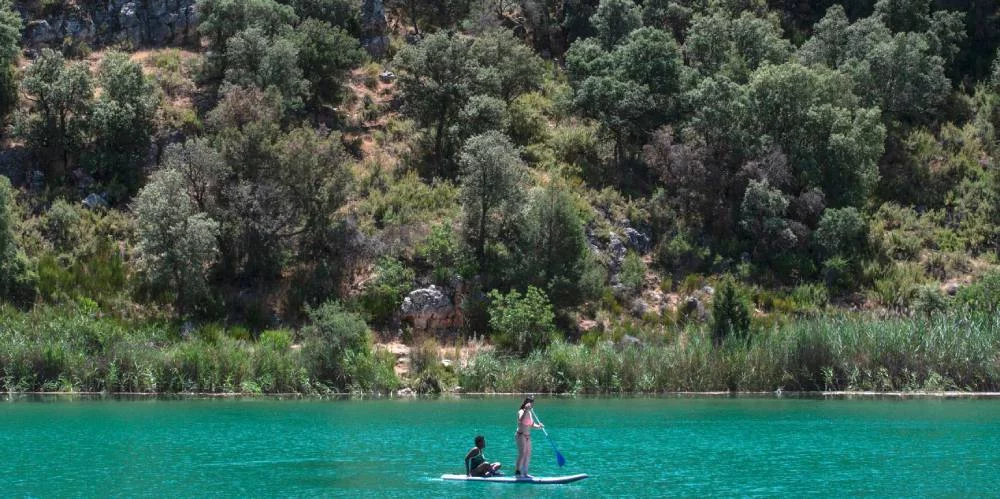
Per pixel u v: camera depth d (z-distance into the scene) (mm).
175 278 55938
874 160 71188
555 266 58625
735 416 40188
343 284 59000
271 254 59094
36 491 23859
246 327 55719
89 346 50375
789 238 63969
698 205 67938
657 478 25703
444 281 58531
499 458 29953
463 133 70125
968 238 69750
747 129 69812
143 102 66312
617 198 68125
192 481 25250
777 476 25938
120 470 26922
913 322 52406
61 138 64625
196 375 49531
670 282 62562
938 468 27234
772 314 59812
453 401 46906
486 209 60344
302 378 49656
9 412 40844
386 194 65562
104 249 58812
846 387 50594
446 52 71500
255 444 32156
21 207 60656
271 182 59656
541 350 53812
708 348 51688
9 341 49250
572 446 31984
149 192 55969
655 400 47469
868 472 26625
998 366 50062
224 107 64250
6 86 68438
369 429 36062
